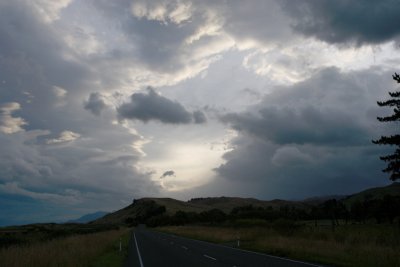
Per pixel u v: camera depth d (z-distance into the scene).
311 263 17.61
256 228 48.22
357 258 17.95
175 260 19.73
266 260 19.17
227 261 18.77
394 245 22.11
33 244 26.12
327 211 111.31
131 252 26.27
